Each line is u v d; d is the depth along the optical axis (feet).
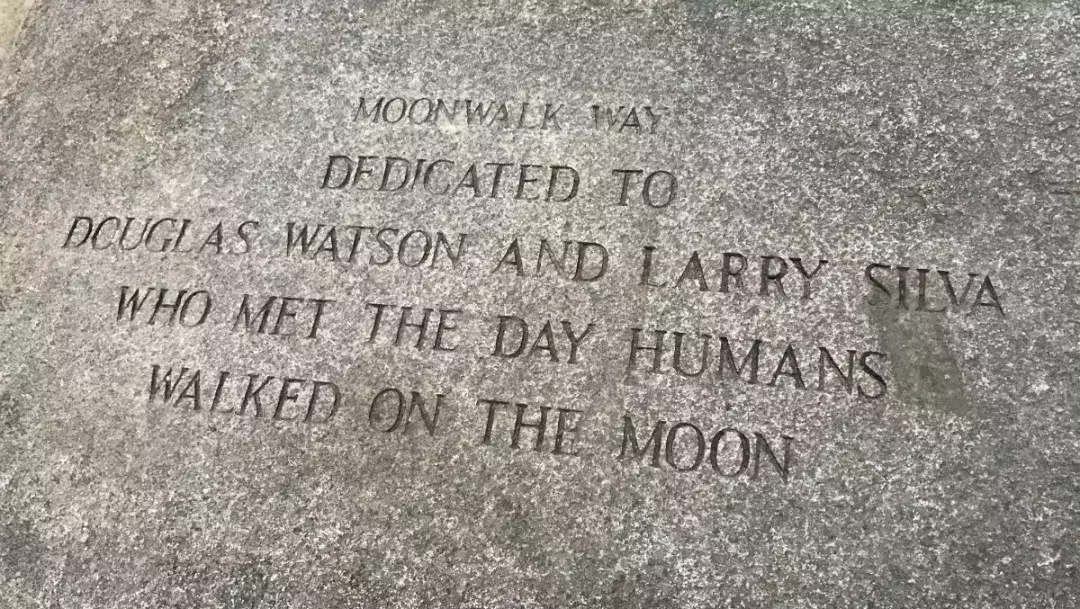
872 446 1.44
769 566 1.40
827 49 1.73
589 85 1.78
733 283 1.57
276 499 1.56
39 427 1.68
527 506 1.49
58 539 1.59
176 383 1.67
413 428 1.57
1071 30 1.67
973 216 1.57
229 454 1.60
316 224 1.75
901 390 1.47
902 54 1.70
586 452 1.50
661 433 1.50
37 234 1.84
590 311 1.60
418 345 1.62
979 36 1.69
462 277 1.66
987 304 1.50
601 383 1.54
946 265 1.54
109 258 1.79
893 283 1.54
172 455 1.62
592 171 1.70
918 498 1.41
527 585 1.44
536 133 1.76
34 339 1.75
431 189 1.74
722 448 1.47
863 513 1.41
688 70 1.75
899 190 1.60
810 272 1.56
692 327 1.55
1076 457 1.41
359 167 1.79
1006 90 1.65
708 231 1.62
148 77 1.95
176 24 1.99
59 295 1.78
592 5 1.84
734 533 1.43
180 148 1.87
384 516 1.52
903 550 1.39
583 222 1.66
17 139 1.94
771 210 1.62
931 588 1.36
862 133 1.65
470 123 1.79
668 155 1.69
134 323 1.73
